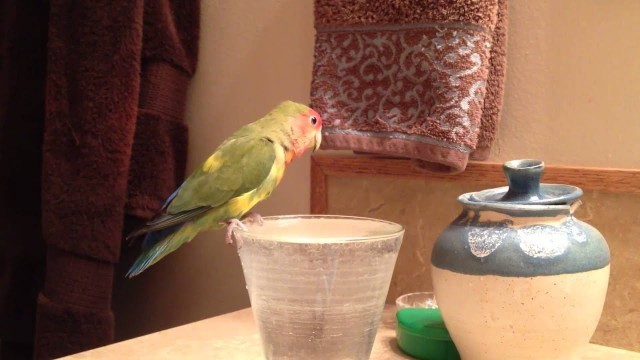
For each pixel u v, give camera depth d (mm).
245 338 639
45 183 785
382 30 662
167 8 854
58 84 784
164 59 853
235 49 881
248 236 499
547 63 667
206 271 924
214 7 897
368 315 504
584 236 500
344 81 688
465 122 611
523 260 482
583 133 650
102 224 774
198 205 606
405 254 731
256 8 861
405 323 591
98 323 785
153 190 835
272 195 854
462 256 504
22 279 902
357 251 482
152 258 602
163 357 585
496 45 658
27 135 881
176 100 880
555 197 521
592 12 642
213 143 905
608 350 604
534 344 494
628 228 614
